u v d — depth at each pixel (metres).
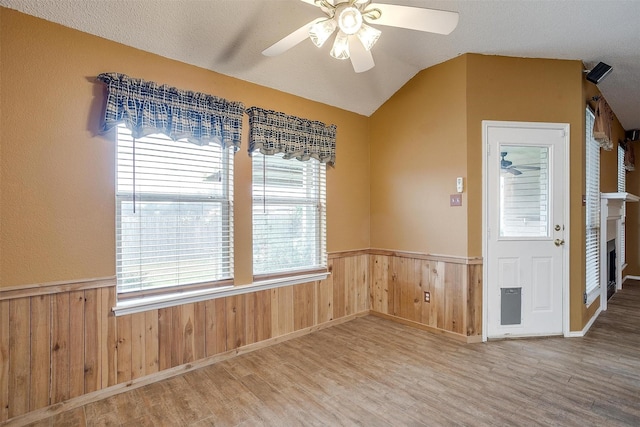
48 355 1.97
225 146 2.60
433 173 3.25
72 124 2.05
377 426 1.83
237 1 2.17
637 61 3.13
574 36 2.68
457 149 3.05
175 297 2.43
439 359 2.65
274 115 2.93
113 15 2.06
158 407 2.04
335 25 1.65
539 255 3.06
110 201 2.19
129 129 2.15
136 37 2.23
